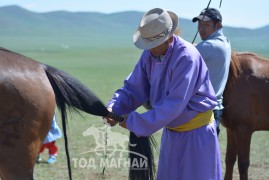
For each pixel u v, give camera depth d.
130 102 5.85
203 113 5.53
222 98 7.33
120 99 5.85
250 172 9.22
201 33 7.14
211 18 7.00
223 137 12.50
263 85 7.49
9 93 5.31
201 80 5.43
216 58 6.88
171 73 5.39
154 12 5.39
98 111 5.79
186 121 5.50
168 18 5.35
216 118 6.99
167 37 5.31
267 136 12.89
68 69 43.41
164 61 5.41
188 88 5.31
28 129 5.40
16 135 5.37
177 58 5.36
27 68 5.52
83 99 5.83
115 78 32.38
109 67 47.34
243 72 7.50
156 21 5.28
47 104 5.51
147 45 5.35
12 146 5.38
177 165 5.59
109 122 5.80
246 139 7.51
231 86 7.45
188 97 5.34
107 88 24.80
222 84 6.99
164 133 5.75
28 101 5.38
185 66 5.32
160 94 5.55
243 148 7.52
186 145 5.52
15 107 5.34
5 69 5.37
